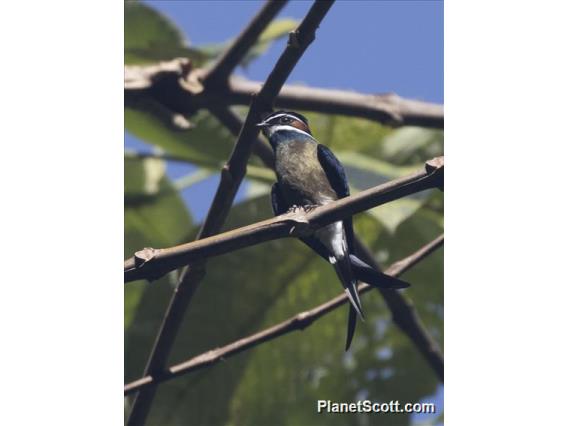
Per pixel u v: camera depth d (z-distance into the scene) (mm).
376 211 8344
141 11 10172
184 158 10070
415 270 10328
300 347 10398
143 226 10391
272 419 10375
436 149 10164
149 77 9328
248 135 7543
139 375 9516
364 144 10523
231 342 10219
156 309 9555
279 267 10117
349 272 8070
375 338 10523
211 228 7895
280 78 7348
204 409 10203
